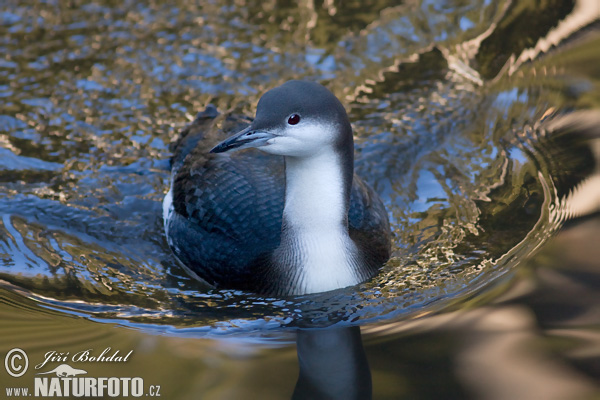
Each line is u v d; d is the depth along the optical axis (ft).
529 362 25.16
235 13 49.67
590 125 38.78
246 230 31.78
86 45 46.91
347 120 28.60
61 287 31.60
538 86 42.86
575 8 48.26
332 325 29.07
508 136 39.99
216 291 32.04
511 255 31.65
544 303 27.94
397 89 43.68
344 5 50.29
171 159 38.60
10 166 38.88
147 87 43.96
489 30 47.52
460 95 42.93
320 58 45.83
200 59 45.68
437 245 33.68
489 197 36.27
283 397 24.47
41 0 50.88
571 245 30.83
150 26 48.47
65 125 41.50
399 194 37.35
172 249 34.50
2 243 34.06
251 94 43.29
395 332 27.84
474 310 28.32
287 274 30.35
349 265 30.50
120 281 32.48
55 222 35.76
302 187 29.19
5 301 30.19
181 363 26.45
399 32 47.75
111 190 37.73
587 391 23.59
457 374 24.94
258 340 28.17
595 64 43.37
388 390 24.53
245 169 33.06
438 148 39.83
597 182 34.42
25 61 45.75
